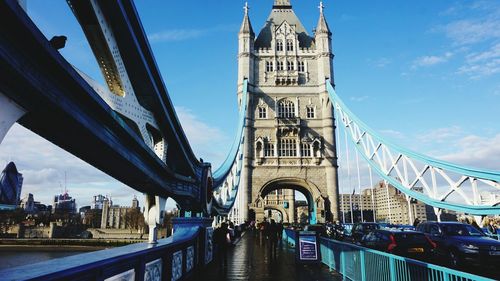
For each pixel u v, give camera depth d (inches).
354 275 451.5
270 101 2463.1
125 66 359.6
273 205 4343.0
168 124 484.4
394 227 1098.1
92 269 192.7
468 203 1055.6
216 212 1137.4
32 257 2910.9
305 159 2322.8
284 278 489.7
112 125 289.0
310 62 2551.7
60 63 200.2
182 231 532.1
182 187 610.9
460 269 559.5
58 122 235.8
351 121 2142.0
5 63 169.3
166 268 365.1
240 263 647.8
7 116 190.5
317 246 620.1
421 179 1332.4
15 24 166.6
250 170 2310.5
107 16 298.2
